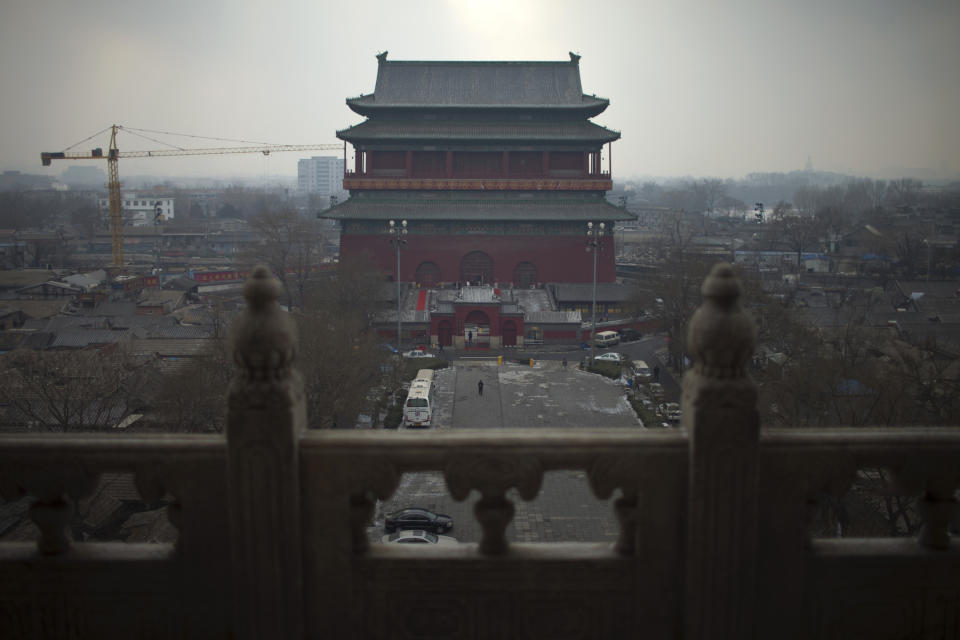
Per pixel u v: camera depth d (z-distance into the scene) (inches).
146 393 1448.1
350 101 3321.9
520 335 2733.8
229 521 173.3
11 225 6269.7
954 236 4751.5
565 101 3415.4
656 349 2689.5
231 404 165.2
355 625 176.6
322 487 170.7
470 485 170.4
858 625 179.6
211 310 2645.2
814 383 1188.5
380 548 177.9
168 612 178.9
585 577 175.2
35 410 1355.8
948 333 2177.7
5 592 179.8
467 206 3211.1
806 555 175.9
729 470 165.3
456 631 178.1
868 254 4554.6
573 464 171.2
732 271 164.9
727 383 163.2
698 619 172.2
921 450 172.1
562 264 3196.4
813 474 171.8
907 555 177.3
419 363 2347.4
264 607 173.0
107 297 3348.9
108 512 996.6
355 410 1417.3
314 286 2883.9
